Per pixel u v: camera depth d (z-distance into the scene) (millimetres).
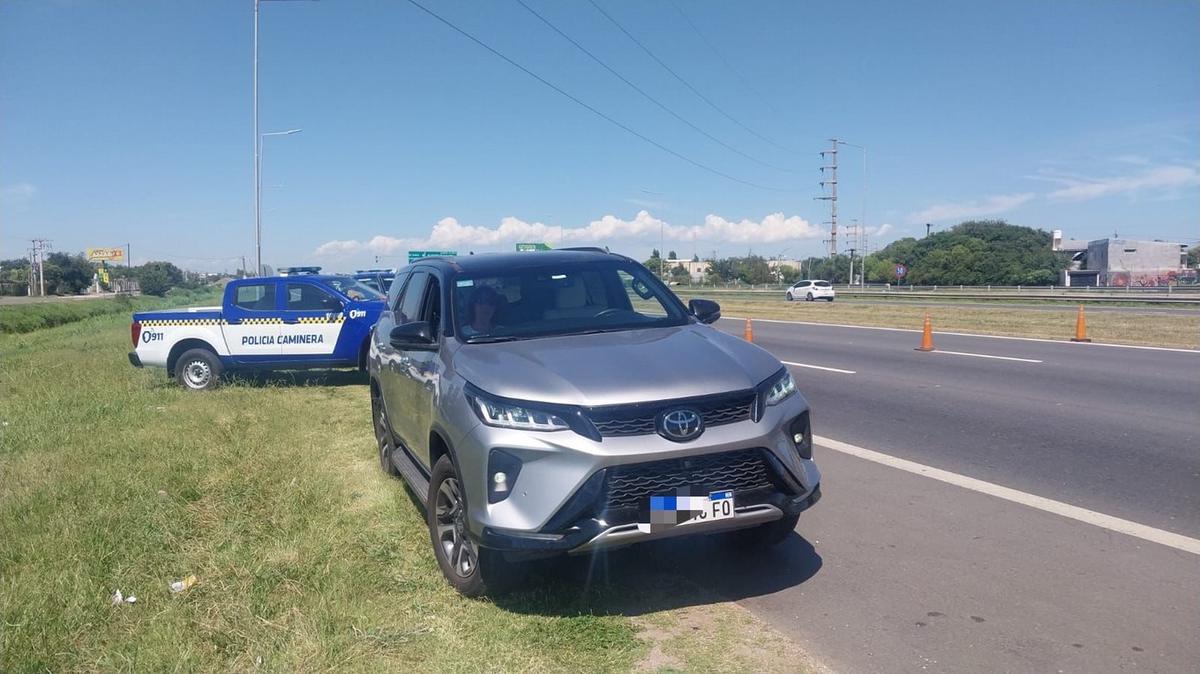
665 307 6000
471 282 5883
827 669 3887
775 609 4551
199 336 12695
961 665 3900
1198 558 5117
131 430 9117
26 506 6203
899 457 7879
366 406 10984
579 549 4156
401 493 6594
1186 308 34750
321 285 13219
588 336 5340
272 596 4621
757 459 4414
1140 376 12531
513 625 4312
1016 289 66062
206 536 5598
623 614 4484
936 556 5281
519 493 4246
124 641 4121
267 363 12914
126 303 61125
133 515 5910
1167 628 4215
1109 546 5359
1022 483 6863
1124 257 85125
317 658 3916
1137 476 6969
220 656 3996
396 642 4094
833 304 43000
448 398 4777
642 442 4184
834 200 81625
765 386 4594
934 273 91250
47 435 8875
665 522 4207
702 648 4090
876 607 4551
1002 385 11945
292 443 8422
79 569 4891
